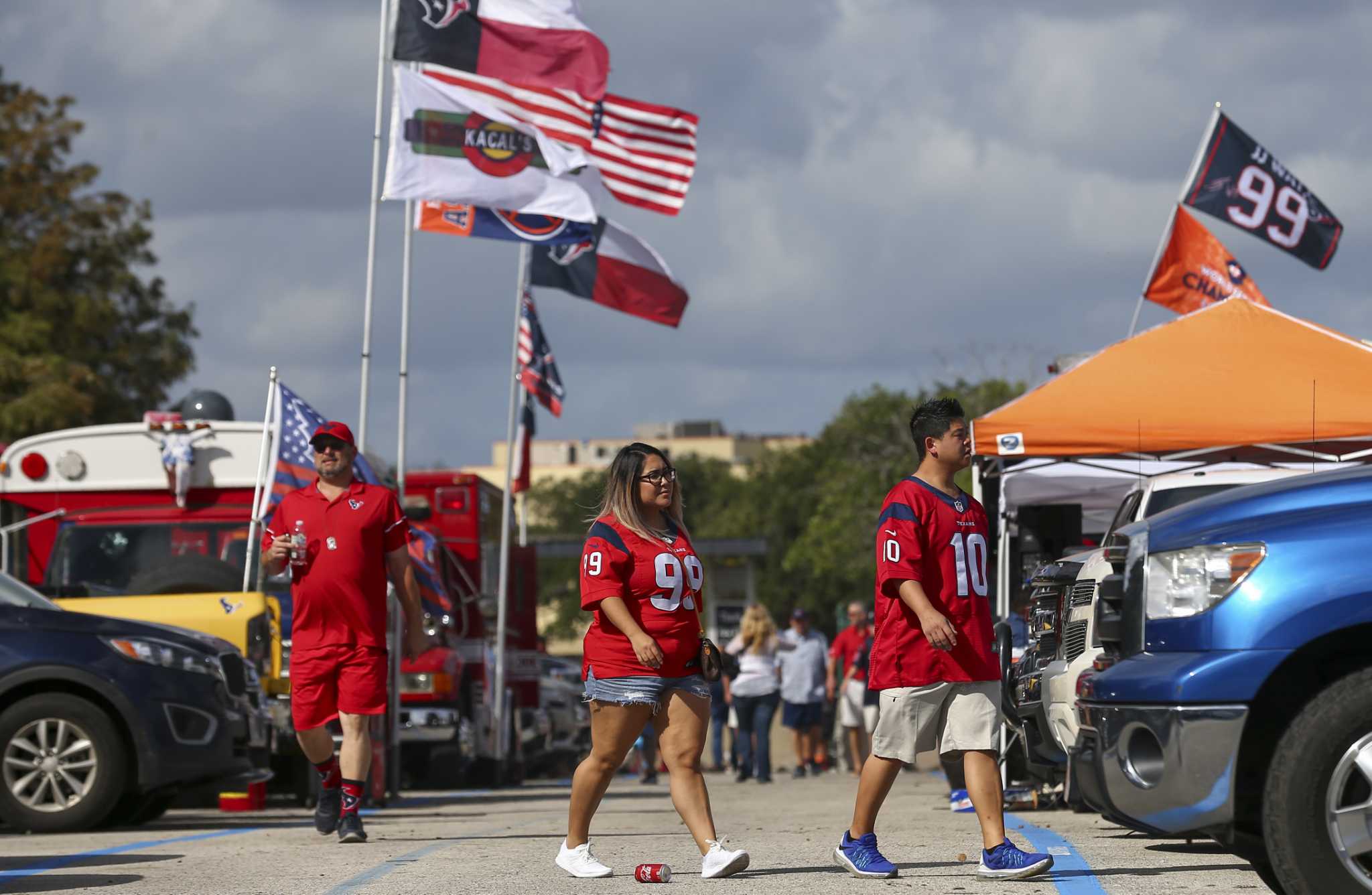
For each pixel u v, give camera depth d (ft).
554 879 45.80
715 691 160.15
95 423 233.55
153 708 67.67
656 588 44.78
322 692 59.62
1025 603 77.00
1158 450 74.74
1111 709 39.06
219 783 70.79
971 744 42.91
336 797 60.95
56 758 66.85
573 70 101.40
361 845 58.39
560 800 100.12
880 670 43.21
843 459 406.62
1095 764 39.68
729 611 351.87
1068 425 75.20
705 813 44.86
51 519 95.96
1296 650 37.19
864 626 140.97
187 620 81.05
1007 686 65.77
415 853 55.01
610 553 44.57
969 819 68.54
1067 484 92.53
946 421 43.06
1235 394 75.41
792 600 494.59
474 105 101.30
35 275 230.48
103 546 95.66
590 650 45.37
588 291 126.72
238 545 95.25
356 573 59.36
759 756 125.90
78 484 96.32
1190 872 44.29
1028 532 78.28
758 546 343.26
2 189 234.99
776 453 541.34
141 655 68.08
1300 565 37.58
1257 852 43.19
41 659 66.95
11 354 220.84
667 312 128.26
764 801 92.32
